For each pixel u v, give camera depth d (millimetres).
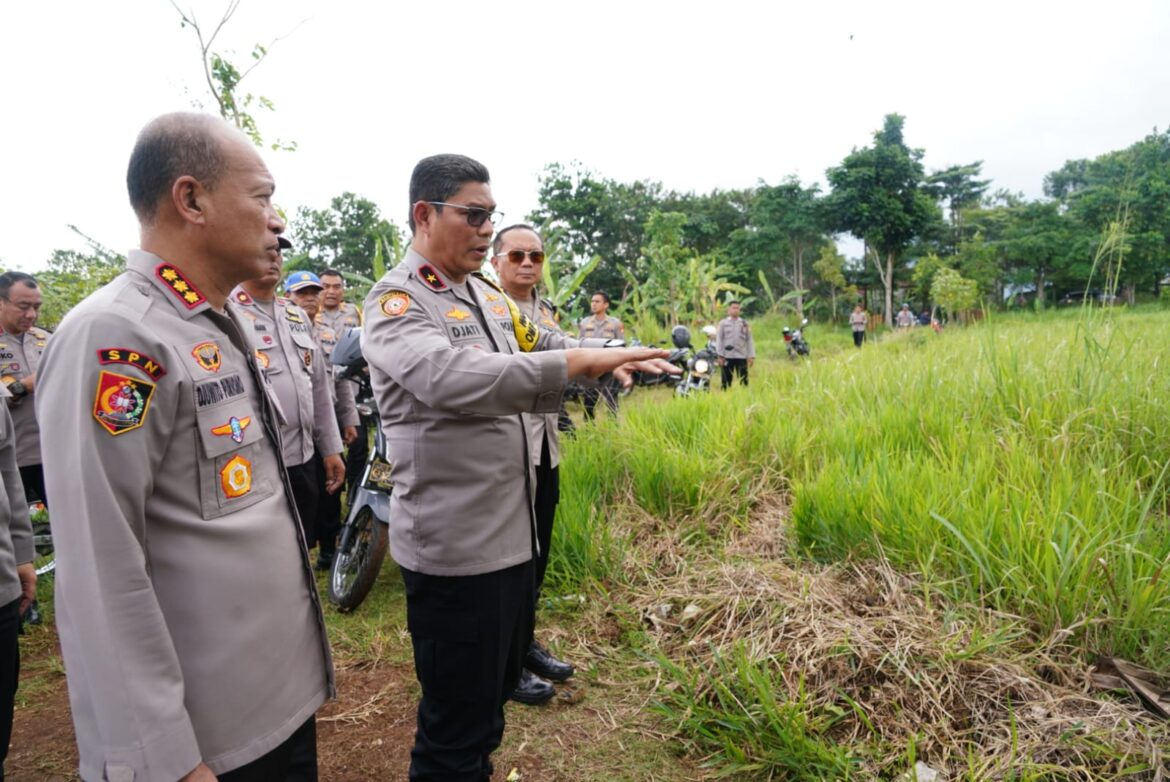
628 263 36562
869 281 41844
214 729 1183
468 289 2016
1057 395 3967
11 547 1884
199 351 1199
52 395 1064
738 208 43625
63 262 6727
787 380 6379
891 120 37281
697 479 3926
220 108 5621
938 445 3783
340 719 2629
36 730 2666
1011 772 1937
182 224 1226
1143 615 2309
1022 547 2631
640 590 3248
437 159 1878
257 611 1246
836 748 2090
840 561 3061
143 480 1084
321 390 4055
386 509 3406
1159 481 2938
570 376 1538
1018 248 35531
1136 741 1986
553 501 2738
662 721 2480
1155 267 28859
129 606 1035
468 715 1855
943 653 2297
